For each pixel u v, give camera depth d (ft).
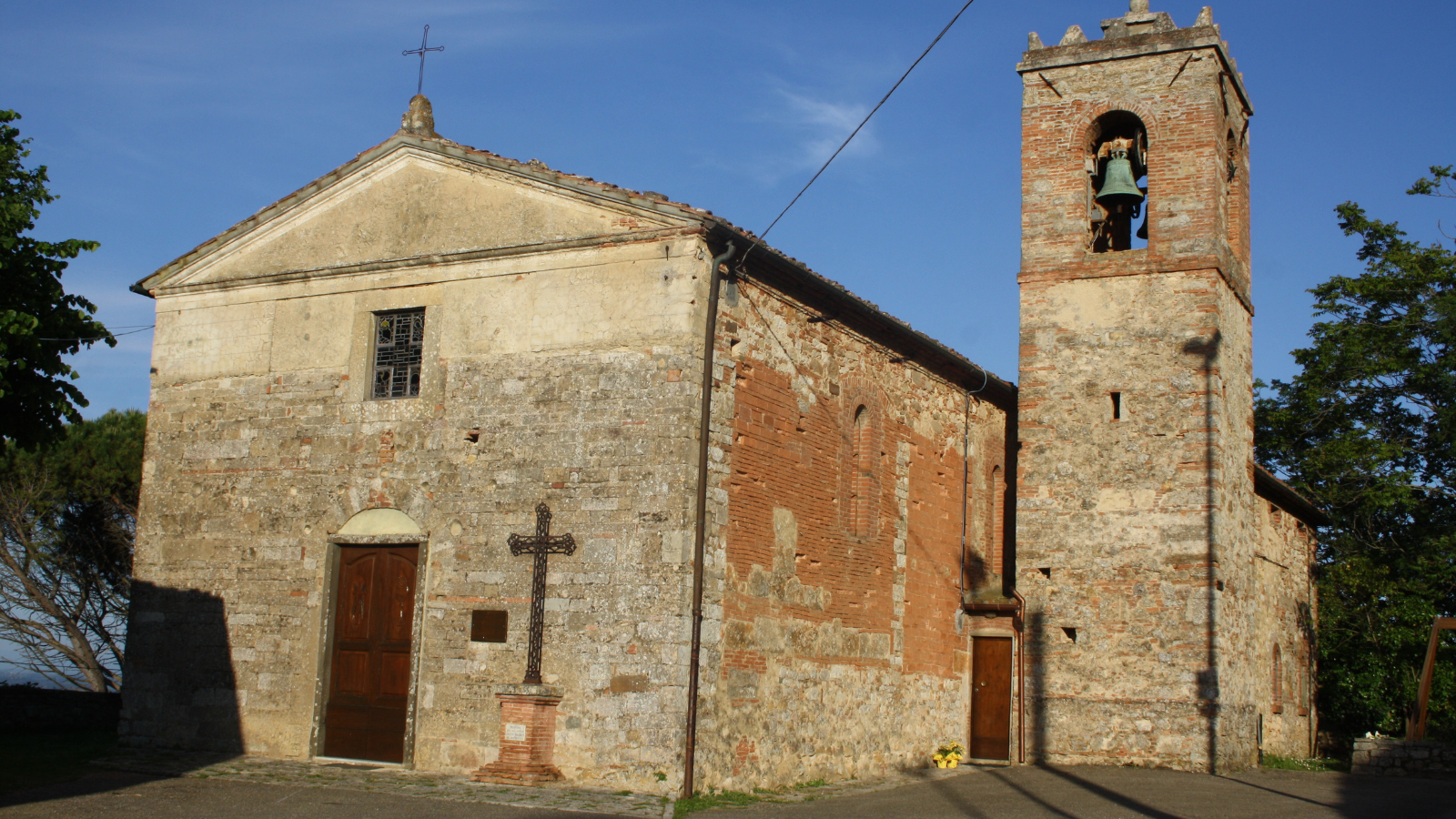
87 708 71.00
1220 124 73.61
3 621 100.22
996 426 85.76
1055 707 69.87
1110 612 69.41
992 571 83.51
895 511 70.28
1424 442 113.39
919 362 74.54
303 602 59.21
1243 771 68.74
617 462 53.36
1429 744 70.44
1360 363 112.27
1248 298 78.02
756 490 57.11
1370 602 104.22
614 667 51.65
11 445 98.22
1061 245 74.08
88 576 103.45
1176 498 69.05
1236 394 74.13
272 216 63.46
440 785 50.39
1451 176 114.01
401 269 59.82
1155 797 56.08
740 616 55.16
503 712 52.21
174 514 63.31
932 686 72.84
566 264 56.18
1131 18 74.69
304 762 56.65
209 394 63.72
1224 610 68.69
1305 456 115.03
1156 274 71.67
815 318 63.36
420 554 56.54
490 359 56.95
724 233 54.29
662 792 49.88
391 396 59.57
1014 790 58.75
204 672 60.90
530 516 54.60
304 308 62.18
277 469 61.16
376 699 56.85
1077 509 71.05
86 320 61.26
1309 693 97.40
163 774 53.11
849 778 63.16
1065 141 75.10
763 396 58.29
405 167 61.00
